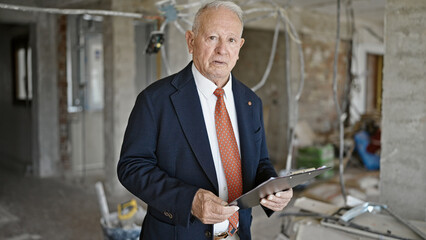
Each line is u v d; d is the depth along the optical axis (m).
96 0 4.70
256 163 1.52
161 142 1.41
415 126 2.09
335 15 6.71
